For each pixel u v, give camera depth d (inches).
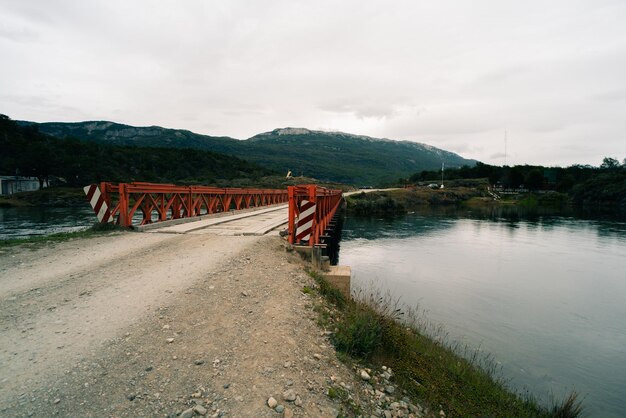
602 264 781.3
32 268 279.7
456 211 2290.8
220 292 235.9
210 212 697.0
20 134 3826.3
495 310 478.6
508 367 316.5
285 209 1067.9
